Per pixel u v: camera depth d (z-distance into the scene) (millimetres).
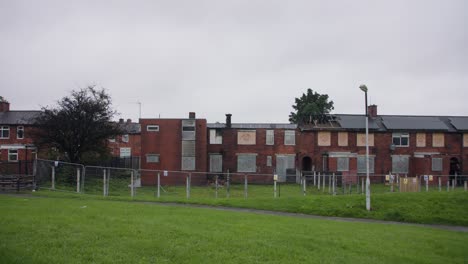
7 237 10375
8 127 53438
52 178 26375
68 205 17250
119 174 35781
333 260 10875
